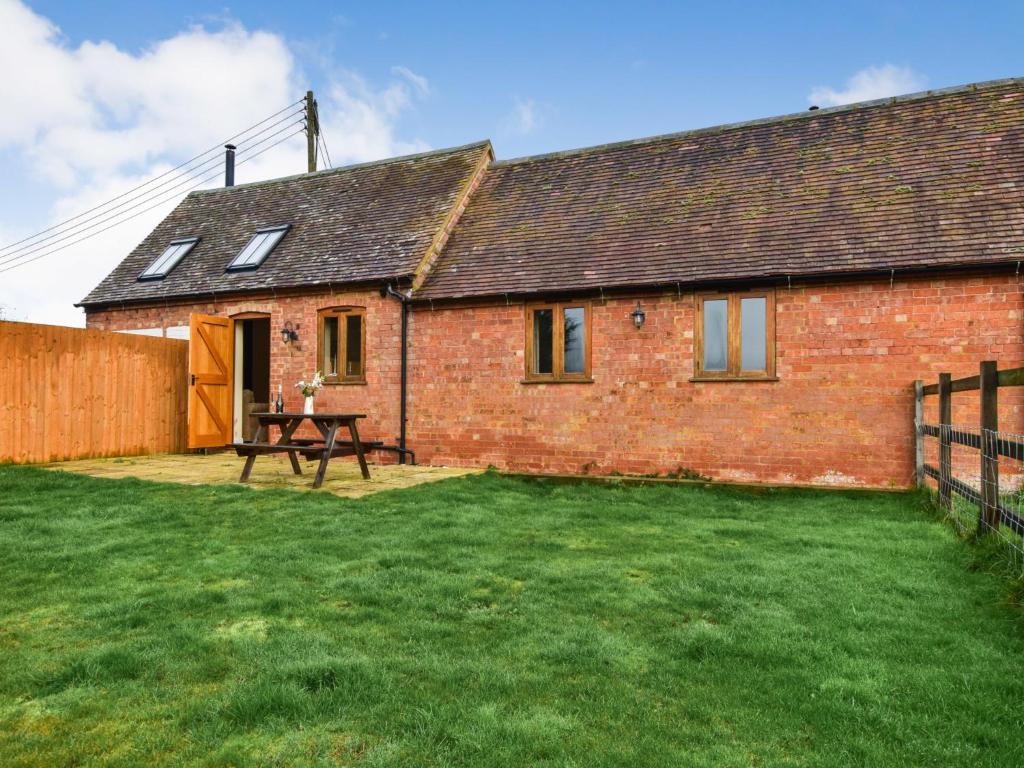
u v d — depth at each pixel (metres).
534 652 3.30
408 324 11.59
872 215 9.32
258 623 3.72
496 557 5.17
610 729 2.55
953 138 10.06
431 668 3.08
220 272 13.82
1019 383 4.73
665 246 10.30
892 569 4.81
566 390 10.41
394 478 9.45
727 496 8.66
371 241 12.88
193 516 6.57
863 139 10.84
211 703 2.73
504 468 10.75
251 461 8.93
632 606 4.01
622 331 10.07
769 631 3.55
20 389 10.25
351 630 3.61
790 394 9.09
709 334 9.62
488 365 10.96
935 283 8.43
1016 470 8.16
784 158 11.20
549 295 10.45
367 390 11.94
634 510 7.40
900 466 8.53
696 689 2.90
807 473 8.96
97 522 6.24
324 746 2.44
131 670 3.06
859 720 2.60
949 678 2.97
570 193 12.60
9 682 2.96
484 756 2.36
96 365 11.39
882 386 8.65
